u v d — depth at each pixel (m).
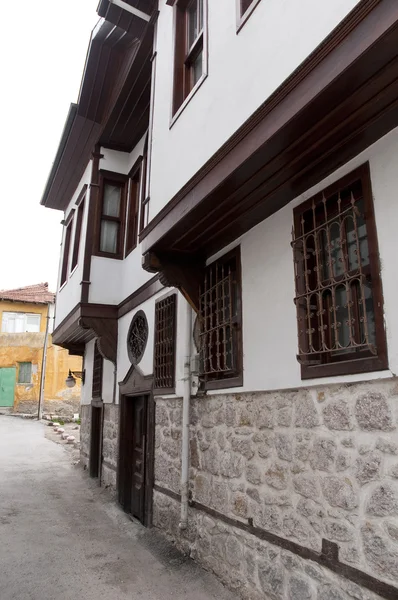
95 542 5.42
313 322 3.26
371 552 2.56
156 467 5.71
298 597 3.07
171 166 4.47
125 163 8.46
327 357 3.15
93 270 7.84
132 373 6.91
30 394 25.16
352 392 2.79
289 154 3.02
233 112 3.44
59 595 3.98
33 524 6.12
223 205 3.73
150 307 6.44
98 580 4.29
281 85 2.76
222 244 4.54
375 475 2.58
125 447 7.15
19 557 4.89
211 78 3.85
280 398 3.45
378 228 2.71
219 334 4.57
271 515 3.43
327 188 3.18
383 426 2.56
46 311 27.83
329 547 2.85
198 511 4.54
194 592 3.95
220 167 3.42
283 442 3.38
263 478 3.57
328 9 2.55
